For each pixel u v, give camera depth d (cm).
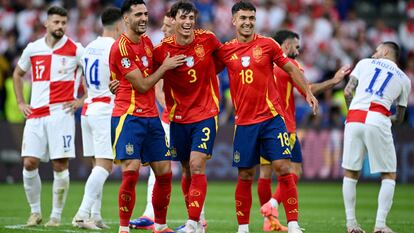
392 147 3578
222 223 4091
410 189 6575
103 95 3766
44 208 4872
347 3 9675
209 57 3262
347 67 3778
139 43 3209
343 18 9606
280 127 3250
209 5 8756
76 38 8594
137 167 3155
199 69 3238
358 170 3594
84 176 6956
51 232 3434
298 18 9038
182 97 3275
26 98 7281
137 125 3177
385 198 3556
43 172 7038
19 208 4812
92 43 3800
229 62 3275
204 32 3275
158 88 3875
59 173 3834
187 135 3291
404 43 9300
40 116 3847
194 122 3253
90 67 3769
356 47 8838
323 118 7538
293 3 9219
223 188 6488
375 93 3572
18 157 6925
